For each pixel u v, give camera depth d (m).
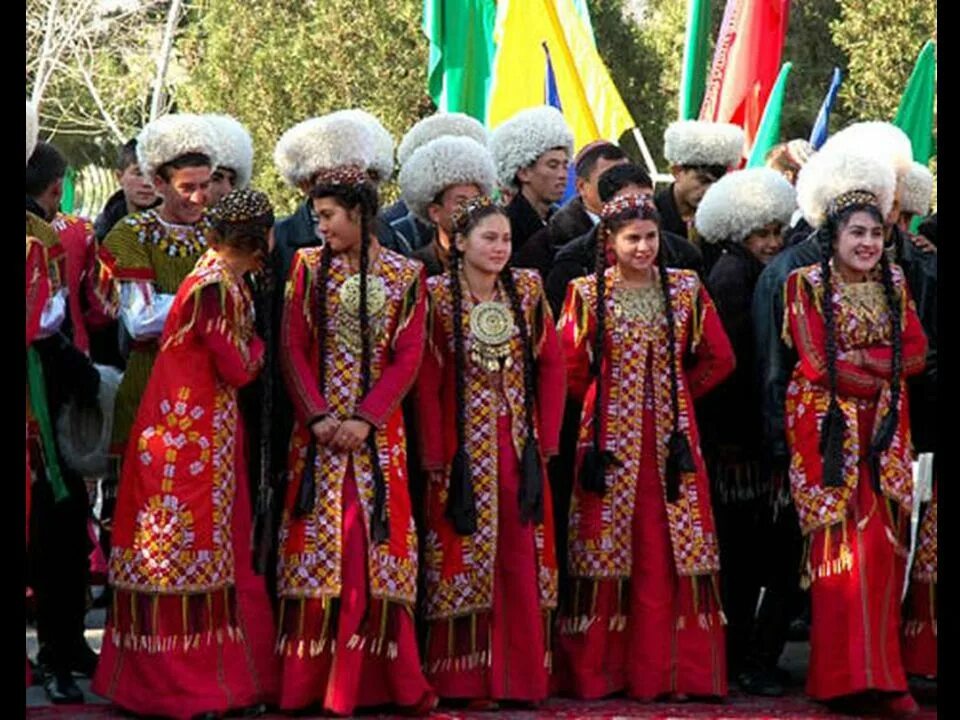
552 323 10.62
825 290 10.51
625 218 10.66
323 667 9.98
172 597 9.86
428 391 10.45
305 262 10.28
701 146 11.98
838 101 36.62
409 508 10.22
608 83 15.59
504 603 10.41
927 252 11.74
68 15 40.06
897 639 10.41
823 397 10.52
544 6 15.54
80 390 10.50
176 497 9.89
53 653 10.67
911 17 32.97
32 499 10.58
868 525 10.38
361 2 36.34
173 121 10.62
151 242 10.59
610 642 10.76
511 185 12.05
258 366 10.09
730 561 11.40
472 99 16.20
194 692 9.80
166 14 43.19
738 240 11.45
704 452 11.38
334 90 36.56
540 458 10.48
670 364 10.80
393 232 11.12
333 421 10.08
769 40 16.84
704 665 10.73
